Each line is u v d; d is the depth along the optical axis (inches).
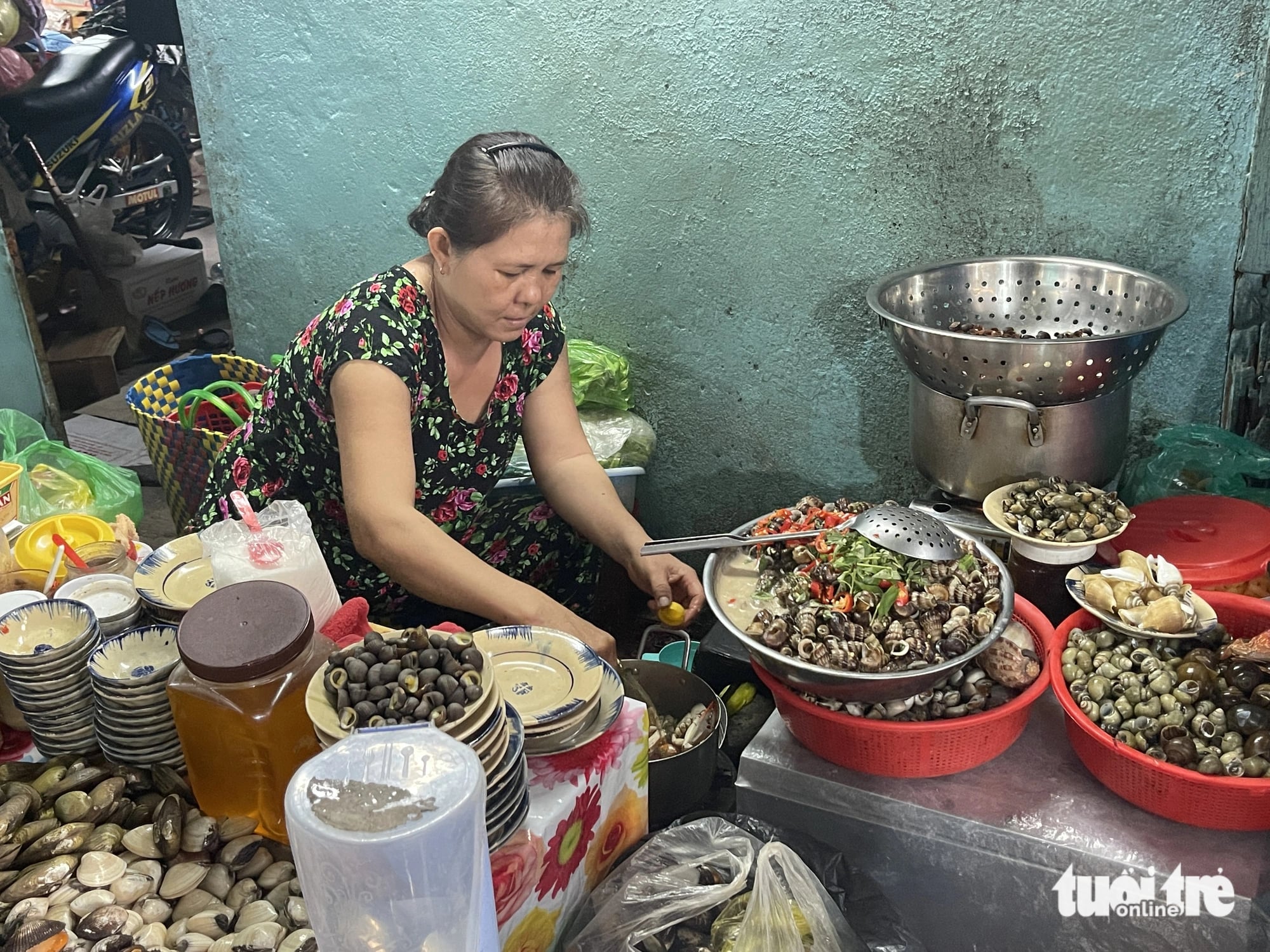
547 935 46.9
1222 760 51.8
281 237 114.8
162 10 184.2
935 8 81.2
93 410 160.9
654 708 70.8
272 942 40.2
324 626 49.8
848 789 59.0
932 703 56.7
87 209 178.9
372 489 65.2
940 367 70.9
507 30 97.0
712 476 107.2
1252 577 66.5
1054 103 80.2
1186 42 75.0
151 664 47.8
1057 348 65.9
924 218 88.0
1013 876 56.1
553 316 78.1
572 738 47.6
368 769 31.4
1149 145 78.6
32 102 172.4
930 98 84.0
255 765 44.4
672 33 90.9
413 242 110.0
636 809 54.4
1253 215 76.9
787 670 55.5
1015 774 59.1
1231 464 79.4
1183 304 69.9
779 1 86.0
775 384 100.3
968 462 73.9
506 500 87.3
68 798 45.4
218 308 196.4
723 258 97.2
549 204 60.6
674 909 48.7
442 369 71.0
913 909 60.4
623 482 98.6
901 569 58.4
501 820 40.9
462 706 38.5
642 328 103.6
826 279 93.7
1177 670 55.8
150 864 43.6
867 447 99.1
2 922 41.0
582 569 90.4
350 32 102.9
